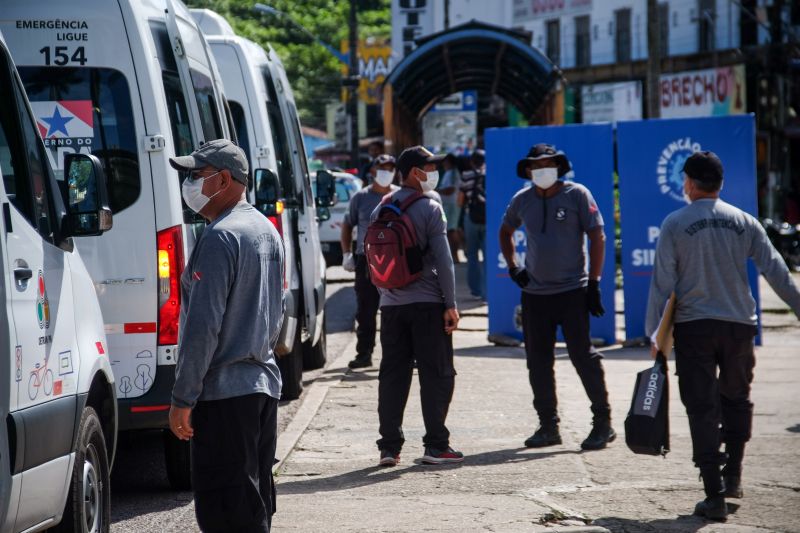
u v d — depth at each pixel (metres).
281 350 13.05
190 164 6.31
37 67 9.05
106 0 9.09
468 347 18.38
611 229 18.58
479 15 77.44
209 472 6.25
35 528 6.18
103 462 7.43
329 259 33.44
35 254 6.36
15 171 6.40
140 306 9.03
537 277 11.14
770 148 46.81
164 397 8.99
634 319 18.53
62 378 6.52
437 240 10.21
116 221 9.02
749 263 18.27
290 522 8.62
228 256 6.14
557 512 8.75
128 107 9.07
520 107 42.84
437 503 9.09
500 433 11.77
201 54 10.73
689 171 8.88
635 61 61.53
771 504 8.95
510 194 18.80
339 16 103.31
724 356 8.81
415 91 39.78
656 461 10.45
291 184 15.01
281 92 15.36
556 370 15.97
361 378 15.45
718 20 53.78
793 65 47.50
